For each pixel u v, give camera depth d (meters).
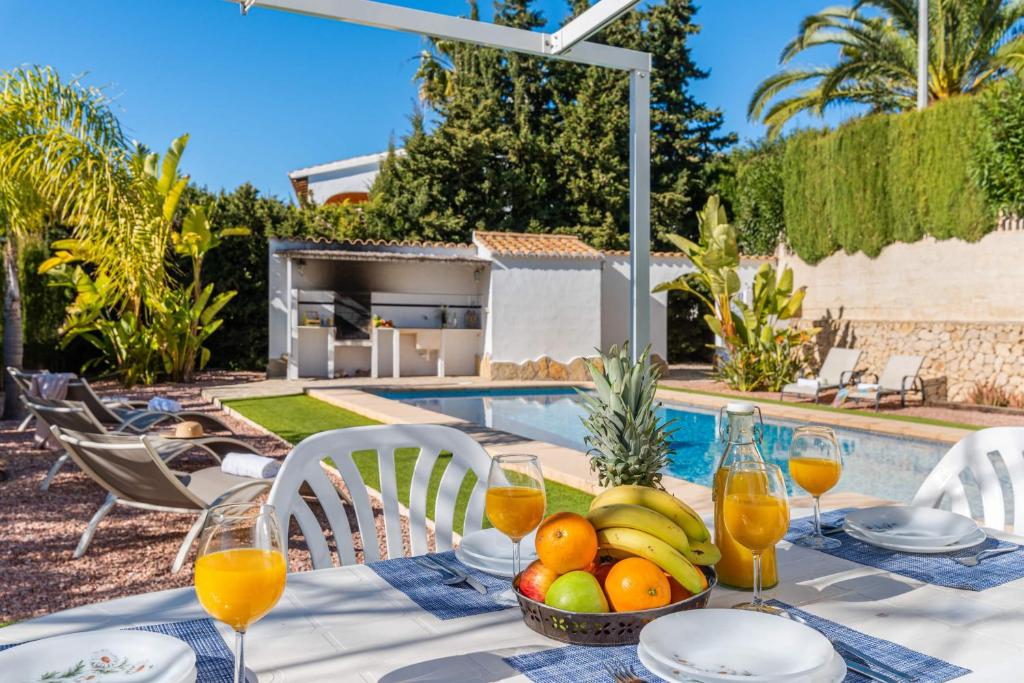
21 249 12.32
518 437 7.81
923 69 15.41
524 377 15.62
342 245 15.63
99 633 1.22
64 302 13.95
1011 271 11.41
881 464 7.70
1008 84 11.26
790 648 1.15
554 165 22.42
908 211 12.82
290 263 15.04
